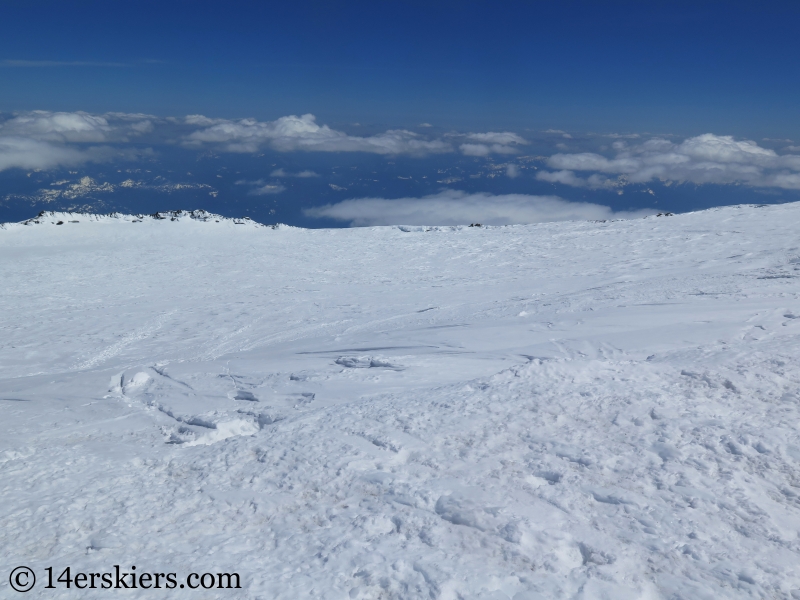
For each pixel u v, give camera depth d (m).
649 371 8.39
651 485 5.63
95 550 5.30
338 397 10.04
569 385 8.20
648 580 4.44
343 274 34.12
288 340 19.59
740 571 4.41
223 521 5.82
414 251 40.03
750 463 5.82
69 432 9.37
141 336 22.06
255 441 7.76
